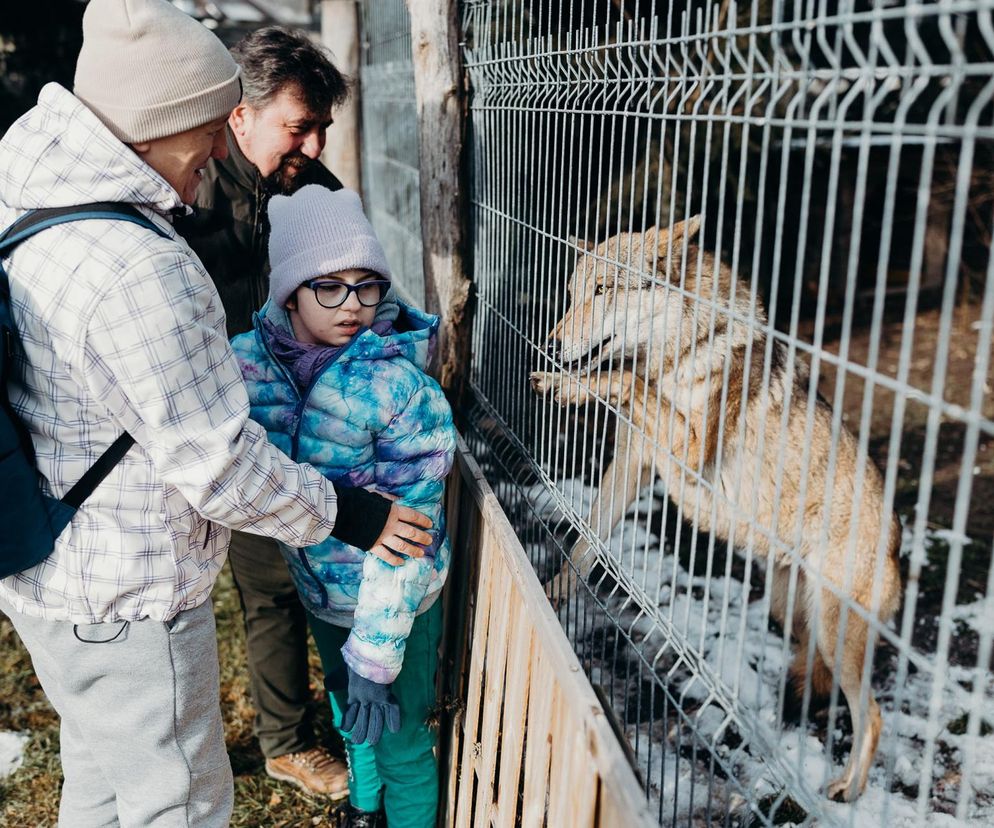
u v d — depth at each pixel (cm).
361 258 198
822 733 327
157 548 171
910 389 102
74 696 180
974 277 852
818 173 803
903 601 419
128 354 154
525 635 184
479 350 339
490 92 299
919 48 98
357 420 197
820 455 307
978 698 99
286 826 291
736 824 270
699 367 296
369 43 605
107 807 202
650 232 292
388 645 196
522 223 260
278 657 296
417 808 240
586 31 208
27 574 171
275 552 281
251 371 206
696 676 165
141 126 160
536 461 260
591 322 222
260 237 280
